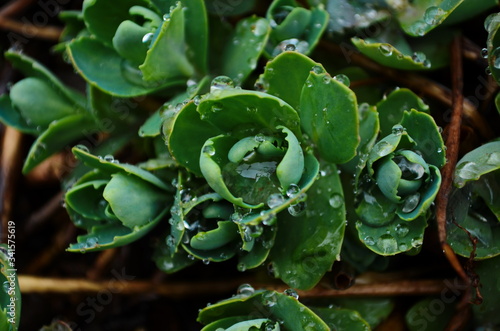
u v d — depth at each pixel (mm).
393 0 376
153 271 398
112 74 380
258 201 353
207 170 345
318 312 365
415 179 352
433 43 381
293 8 376
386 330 373
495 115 381
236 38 380
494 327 365
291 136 347
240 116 353
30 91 385
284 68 356
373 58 375
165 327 395
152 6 371
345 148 353
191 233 361
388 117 371
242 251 364
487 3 371
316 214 363
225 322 357
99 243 366
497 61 362
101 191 371
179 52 374
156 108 391
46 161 413
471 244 360
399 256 377
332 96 347
